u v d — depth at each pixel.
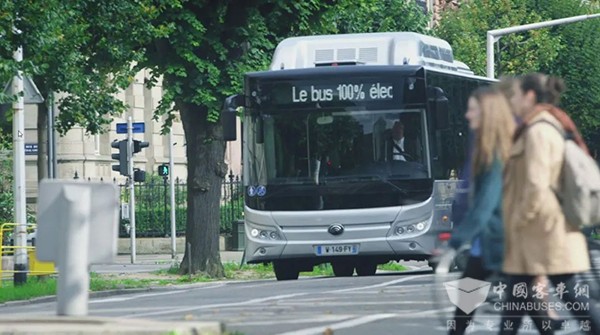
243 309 32.59
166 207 105.75
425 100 53.25
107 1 63.12
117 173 125.31
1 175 91.75
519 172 19.48
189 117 66.06
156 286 55.22
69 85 65.19
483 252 20.33
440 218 53.75
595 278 19.80
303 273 68.38
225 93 64.88
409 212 52.91
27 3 52.09
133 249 90.12
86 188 21.70
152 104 131.00
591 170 19.28
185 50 63.91
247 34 65.31
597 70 126.19
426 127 53.19
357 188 53.12
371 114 53.38
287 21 67.69
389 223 52.88
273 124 53.78
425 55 57.53
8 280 58.34
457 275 21.02
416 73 53.34
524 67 120.25
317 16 68.75
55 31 53.31
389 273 62.25
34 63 53.41
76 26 59.75
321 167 53.31
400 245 52.88
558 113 19.58
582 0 128.38
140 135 130.00
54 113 82.75
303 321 28.00
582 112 127.00
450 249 20.81
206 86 64.62
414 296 35.50
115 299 43.44
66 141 116.50
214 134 65.81
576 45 126.12
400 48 56.06
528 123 19.52
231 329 25.81
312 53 56.50
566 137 19.31
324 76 53.59
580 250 19.53
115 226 21.81
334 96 53.53
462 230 20.16
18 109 57.47
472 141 20.02
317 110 53.53
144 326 20.38
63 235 21.67
